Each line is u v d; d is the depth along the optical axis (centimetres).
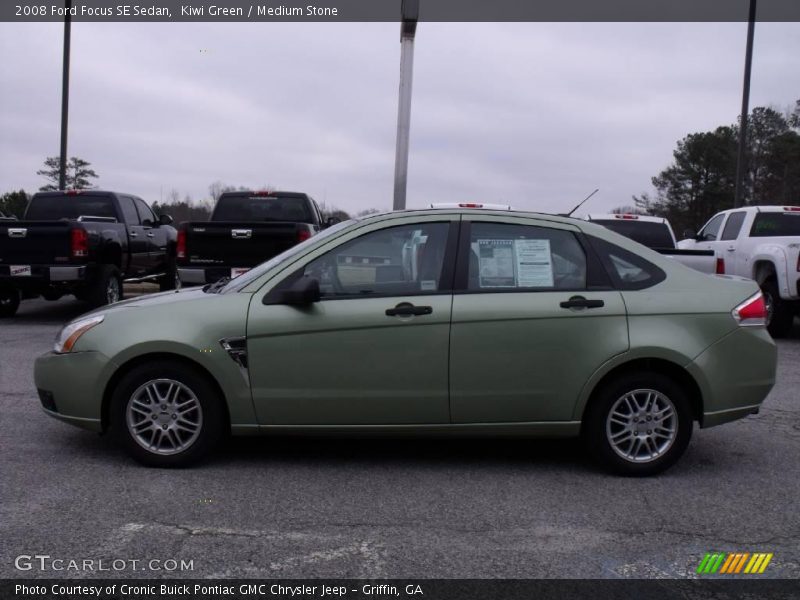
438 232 525
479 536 421
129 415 511
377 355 504
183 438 518
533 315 507
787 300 1145
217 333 502
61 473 509
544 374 510
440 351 505
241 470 523
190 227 1115
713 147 5372
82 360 510
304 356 503
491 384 509
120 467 522
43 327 1195
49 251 1147
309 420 510
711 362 514
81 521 432
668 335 511
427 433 517
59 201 1376
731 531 434
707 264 1109
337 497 476
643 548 409
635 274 527
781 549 411
